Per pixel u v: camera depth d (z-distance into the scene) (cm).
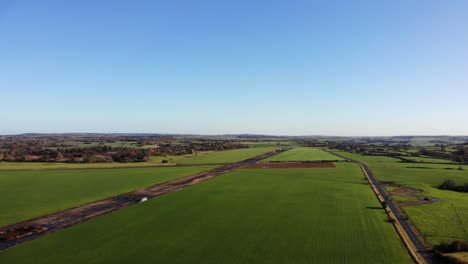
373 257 4059
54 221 5759
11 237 4872
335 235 4900
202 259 3991
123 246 4438
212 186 9412
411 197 7869
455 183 9450
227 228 5266
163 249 4319
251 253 4178
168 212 6331
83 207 6806
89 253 4178
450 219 5875
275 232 5053
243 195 8056
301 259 3988
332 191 8612
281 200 7444
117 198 7731
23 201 7381
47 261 3925
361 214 6166
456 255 4034
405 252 4238
